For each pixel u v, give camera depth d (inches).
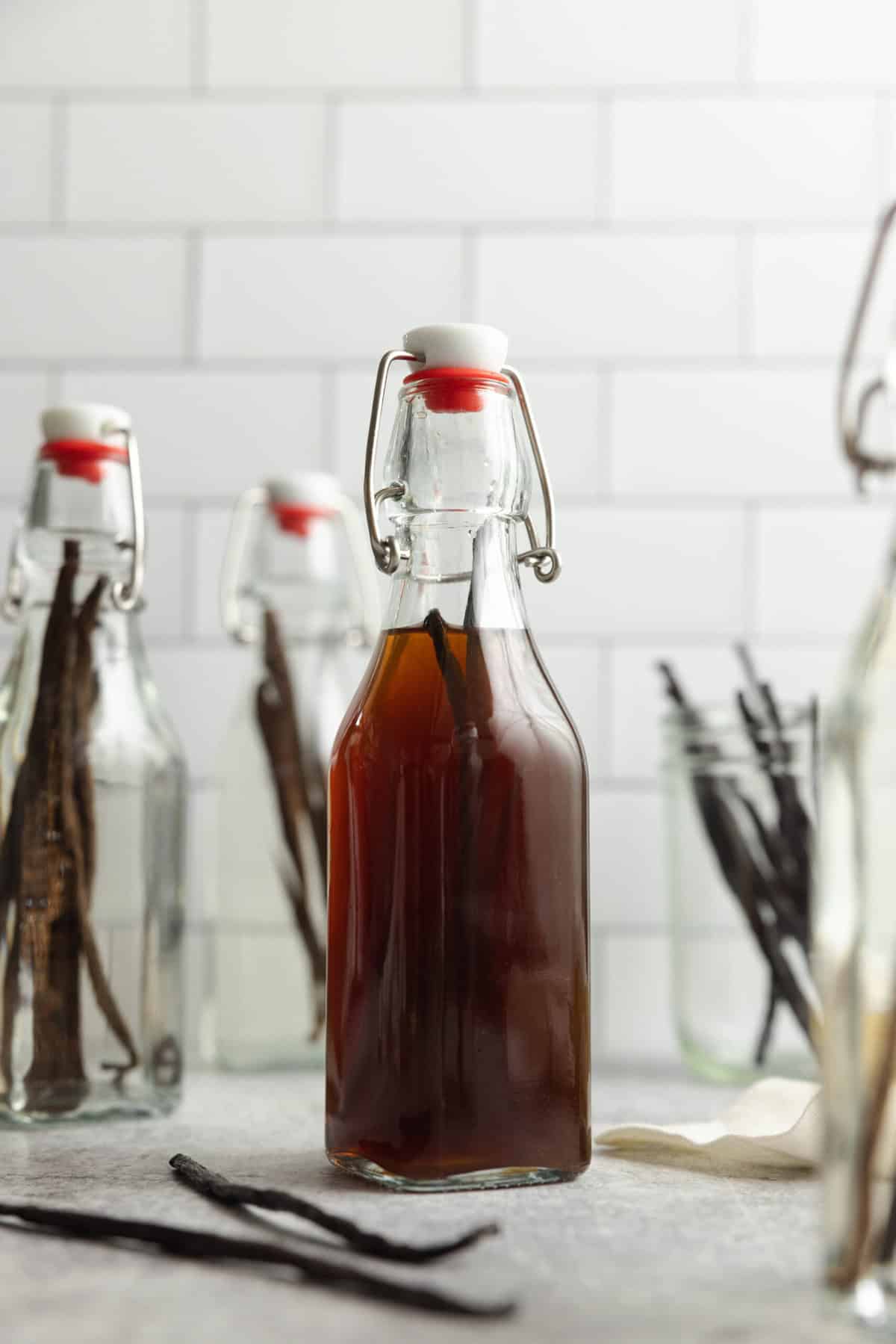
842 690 22.5
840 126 37.9
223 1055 34.8
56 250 38.4
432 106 38.2
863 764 21.9
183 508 38.2
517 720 25.5
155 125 38.4
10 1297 22.3
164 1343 20.0
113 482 29.8
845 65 37.9
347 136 38.3
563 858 25.6
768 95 38.0
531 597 37.8
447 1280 22.8
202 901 37.9
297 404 38.2
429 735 25.3
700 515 37.8
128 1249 23.9
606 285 38.0
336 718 35.2
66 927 29.0
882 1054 21.3
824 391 37.8
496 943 25.2
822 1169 21.9
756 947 33.4
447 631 25.7
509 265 38.0
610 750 37.7
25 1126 29.1
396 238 38.2
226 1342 20.0
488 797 25.3
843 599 37.7
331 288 38.2
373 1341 19.9
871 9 37.9
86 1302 22.0
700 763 33.5
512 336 38.0
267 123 38.3
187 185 38.3
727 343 37.9
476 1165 25.1
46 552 29.4
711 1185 26.0
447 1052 25.1
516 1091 25.3
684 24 38.0
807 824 32.9
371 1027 25.4
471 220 38.1
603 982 37.4
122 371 38.3
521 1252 23.6
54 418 29.6
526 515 26.9
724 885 33.7
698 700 37.7
